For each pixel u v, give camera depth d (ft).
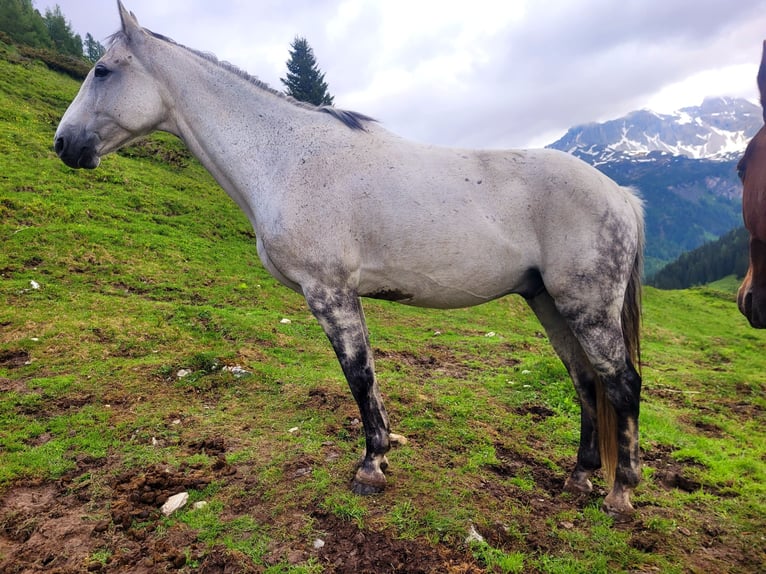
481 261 8.79
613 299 8.67
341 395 14.92
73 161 10.19
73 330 19.42
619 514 9.41
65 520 8.82
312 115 9.89
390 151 9.26
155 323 21.44
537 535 8.81
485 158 9.18
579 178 8.63
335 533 8.42
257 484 9.92
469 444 12.46
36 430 12.22
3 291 22.95
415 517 8.84
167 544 8.18
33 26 127.65
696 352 41.55
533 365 20.42
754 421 18.04
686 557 8.59
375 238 8.89
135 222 39.11
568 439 13.41
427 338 27.84
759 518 10.12
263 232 9.41
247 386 15.64
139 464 10.73
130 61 10.03
